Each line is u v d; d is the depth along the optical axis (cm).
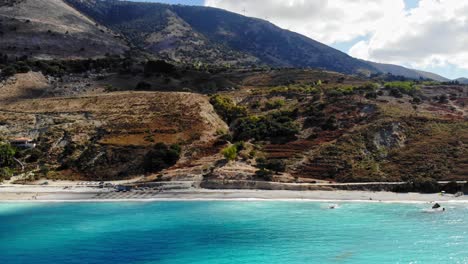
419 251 4616
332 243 4984
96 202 7938
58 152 10569
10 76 15900
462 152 9144
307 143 10219
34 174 9638
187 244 5084
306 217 6359
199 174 9019
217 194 8225
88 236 5497
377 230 5519
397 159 9238
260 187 8506
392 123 10400
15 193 8506
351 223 5931
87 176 9625
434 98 13350
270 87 16938
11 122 12019
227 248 4894
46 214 6881
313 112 11875
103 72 18675
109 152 10175
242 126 11538
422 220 6047
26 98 14550
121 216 6656
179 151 10106
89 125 11638
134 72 18550
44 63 18162
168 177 9012
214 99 13788
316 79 18875
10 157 10006
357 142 9900
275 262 4391
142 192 8512
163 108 12488
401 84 14600
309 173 8975
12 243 5212
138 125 11456
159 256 4669
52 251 4884
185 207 7319
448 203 7244
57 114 12431
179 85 17425
